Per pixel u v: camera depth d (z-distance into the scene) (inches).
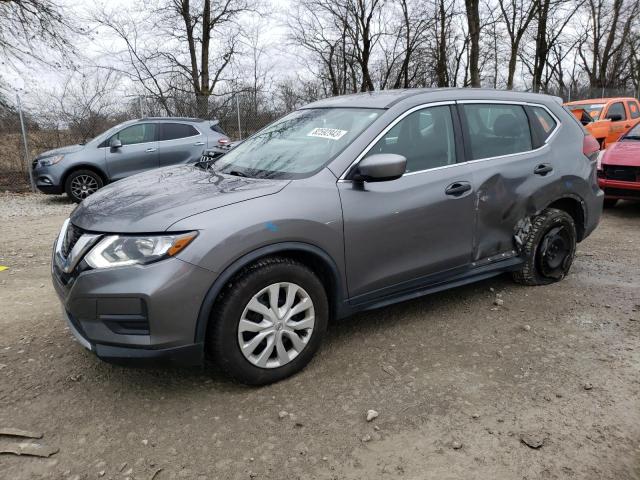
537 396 113.3
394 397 113.6
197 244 104.2
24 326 151.5
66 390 117.4
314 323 122.0
